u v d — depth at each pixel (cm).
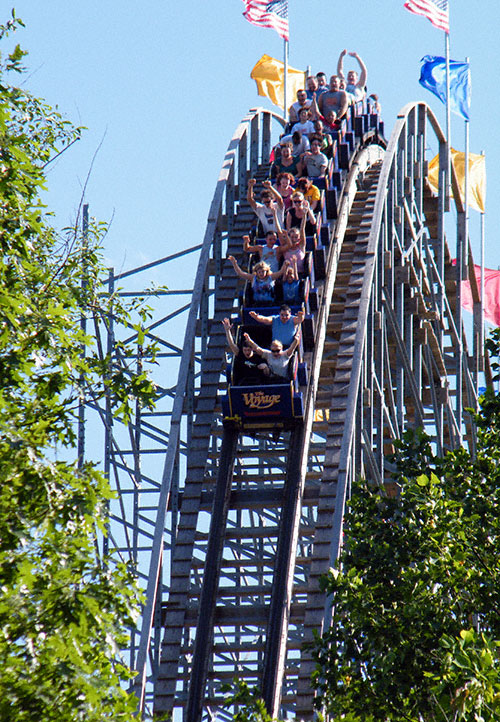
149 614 8381
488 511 6500
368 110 13775
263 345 8994
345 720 5928
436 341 12662
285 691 8512
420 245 12888
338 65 13338
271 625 7744
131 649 9162
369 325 10475
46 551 4359
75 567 4316
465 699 5175
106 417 10750
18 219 5191
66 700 4053
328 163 11000
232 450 8725
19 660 4003
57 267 6353
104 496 4516
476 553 6456
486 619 6278
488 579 6219
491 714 5166
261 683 7444
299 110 11725
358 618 6219
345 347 9938
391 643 6100
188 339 9912
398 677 5975
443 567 6278
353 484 6912
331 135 11800
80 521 4484
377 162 13262
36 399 4875
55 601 4175
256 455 9056
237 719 5819
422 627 6084
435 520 6506
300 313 8875
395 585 6444
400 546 6519
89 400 5347
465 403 14838
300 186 10300
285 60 14988
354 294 10450
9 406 4616
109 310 6519
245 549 10125
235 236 11712
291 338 8862
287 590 7975
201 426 9762
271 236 9700
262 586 8300
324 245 10169
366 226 11294
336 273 11038
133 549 10394
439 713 5519
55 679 4078
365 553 6575
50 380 5059
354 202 11950
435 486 6600
